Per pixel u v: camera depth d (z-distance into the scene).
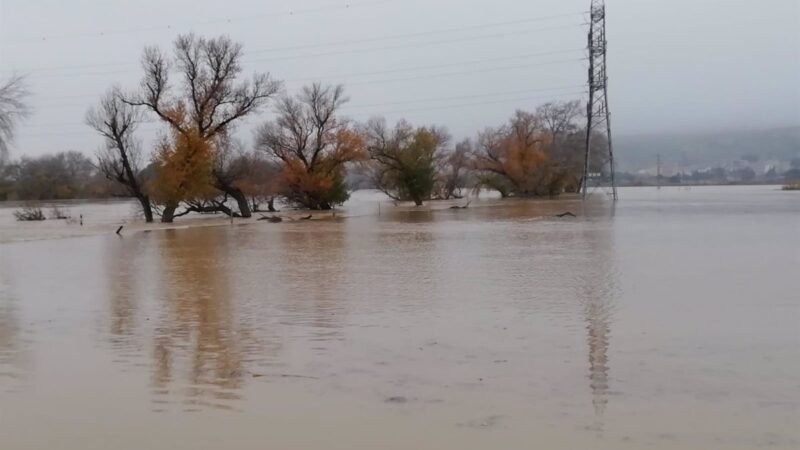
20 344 11.82
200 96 59.34
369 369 9.89
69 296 17.25
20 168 105.19
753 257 23.14
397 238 35.03
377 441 7.13
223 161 64.50
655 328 12.31
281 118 77.88
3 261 26.58
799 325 12.40
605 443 6.94
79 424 7.80
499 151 100.50
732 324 12.55
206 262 25.30
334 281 19.31
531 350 10.83
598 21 86.69
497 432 7.29
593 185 107.44
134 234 42.78
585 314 13.73
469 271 20.97
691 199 86.12
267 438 7.29
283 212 71.38
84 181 108.62
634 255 24.42
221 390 8.99
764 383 8.88
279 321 13.56
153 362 10.49
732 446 6.83
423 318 13.63
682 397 8.34
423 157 82.12
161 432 7.51
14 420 7.96
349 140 74.50
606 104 87.00
